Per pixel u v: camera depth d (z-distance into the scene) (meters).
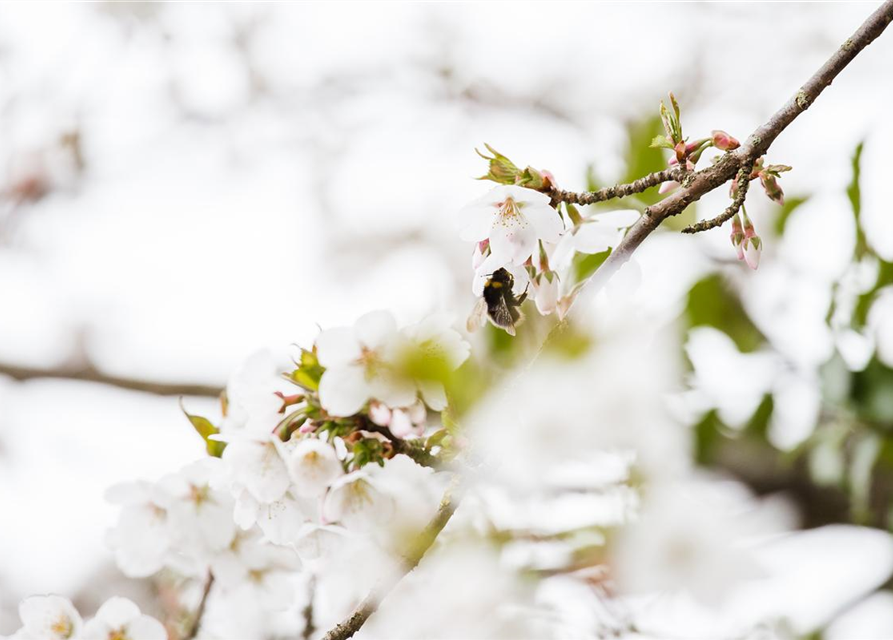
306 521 1.34
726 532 1.34
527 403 1.30
